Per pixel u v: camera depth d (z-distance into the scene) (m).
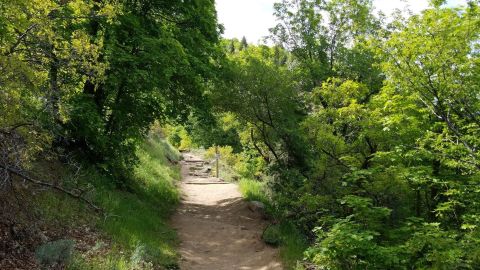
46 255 6.11
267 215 13.77
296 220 11.66
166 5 13.58
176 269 8.48
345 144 10.66
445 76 7.96
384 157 9.98
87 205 9.19
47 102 6.34
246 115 14.38
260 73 13.55
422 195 11.22
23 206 6.93
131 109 12.96
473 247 6.83
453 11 8.26
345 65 14.48
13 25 5.55
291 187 12.11
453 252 6.40
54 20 6.46
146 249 8.25
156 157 23.55
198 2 14.10
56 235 7.34
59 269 6.11
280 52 16.75
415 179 8.78
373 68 13.77
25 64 5.32
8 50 5.30
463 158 8.44
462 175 9.74
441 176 9.97
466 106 8.41
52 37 6.14
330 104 11.37
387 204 9.81
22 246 6.34
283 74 13.83
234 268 9.19
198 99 14.38
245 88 13.71
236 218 13.77
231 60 15.32
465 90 8.00
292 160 13.84
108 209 9.71
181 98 14.37
